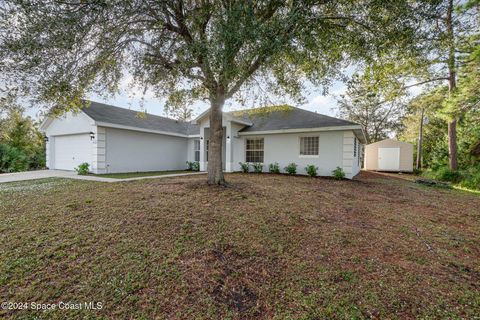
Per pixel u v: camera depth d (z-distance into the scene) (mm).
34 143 18047
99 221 3943
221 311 2203
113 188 6543
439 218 5059
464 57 9055
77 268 2729
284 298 2387
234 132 13055
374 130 26484
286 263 2992
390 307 2258
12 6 3547
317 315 2158
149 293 2391
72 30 3900
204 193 5855
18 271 2648
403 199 6883
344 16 5223
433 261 3160
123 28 5016
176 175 10758
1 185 7273
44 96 4609
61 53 4203
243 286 2562
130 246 3195
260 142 13203
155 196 5516
